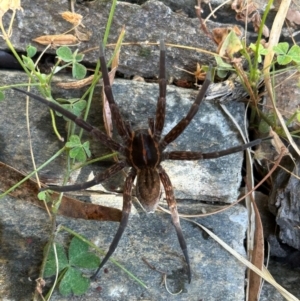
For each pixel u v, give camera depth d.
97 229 0.11
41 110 0.11
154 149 0.10
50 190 0.10
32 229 0.11
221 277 0.11
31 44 0.11
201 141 0.11
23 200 0.11
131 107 0.11
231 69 0.11
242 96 0.11
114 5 0.10
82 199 0.11
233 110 0.11
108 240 0.11
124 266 0.11
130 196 0.10
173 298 0.11
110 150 0.11
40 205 0.11
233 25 0.11
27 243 0.11
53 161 0.11
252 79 0.11
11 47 0.10
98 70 0.11
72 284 0.11
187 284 0.11
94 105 0.11
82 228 0.11
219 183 0.11
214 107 0.11
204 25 0.11
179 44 0.11
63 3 0.11
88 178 0.11
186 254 0.11
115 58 0.11
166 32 0.11
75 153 0.10
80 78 0.11
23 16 0.11
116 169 0.10
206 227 0.11
